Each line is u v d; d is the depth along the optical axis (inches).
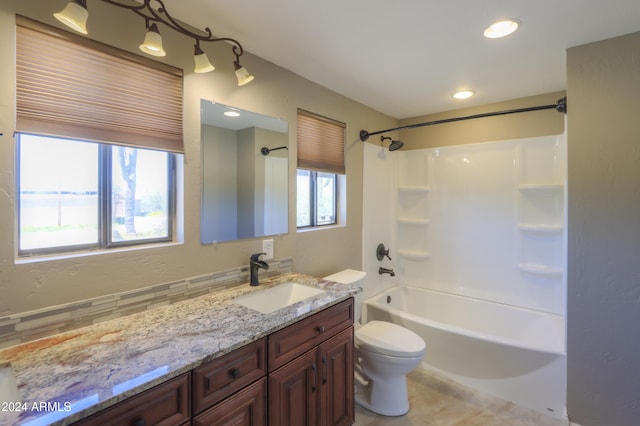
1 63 41.2
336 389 63.2
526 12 56.6
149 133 55.1
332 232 96.5
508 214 107.9
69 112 46.4
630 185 65.3
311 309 56.8
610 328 68.0
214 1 53.1
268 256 76.8
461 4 54.1
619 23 60.3
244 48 69.9
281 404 51.3
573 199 71.1
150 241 57.9
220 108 66.2
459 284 117.9
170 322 50.2
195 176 62.1
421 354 73.9
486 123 110.9
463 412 77.9
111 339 44.3
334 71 82.0
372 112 113.4
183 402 38.4
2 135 41.5
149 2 49.8
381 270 117.6
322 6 54.7
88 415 30.6
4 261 41.9
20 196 44.8
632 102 64.7
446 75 84.7
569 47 69.6
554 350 76.2
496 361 83.4
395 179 126.4
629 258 65.9
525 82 90.0
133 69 53.1
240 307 57.0
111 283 51.3
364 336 79.8
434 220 122.4
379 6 54.7
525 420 74.7
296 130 83.9
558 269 99.3
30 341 43.5
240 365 44.9
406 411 77.8
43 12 44.0
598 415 69.8
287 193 81.5
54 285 45.8
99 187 52.2
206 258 64.2
